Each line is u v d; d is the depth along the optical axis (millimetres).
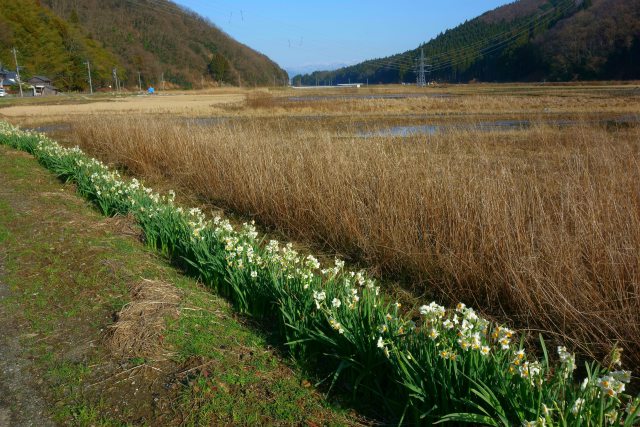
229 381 3277
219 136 10414
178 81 103062
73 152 11219
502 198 5543
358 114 29188
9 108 39000
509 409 2566
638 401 2303
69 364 3477
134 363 3484
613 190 5527
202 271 4863
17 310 4285
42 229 6449
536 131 13797
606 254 4363
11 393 3168
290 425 2896
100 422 2898
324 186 7051
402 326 3281
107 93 79562
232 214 8406
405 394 2965
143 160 11508
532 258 4523
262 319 4242
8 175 10086
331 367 3453
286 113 31250
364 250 5996
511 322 4578
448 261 5188
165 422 2902
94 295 4551
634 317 3846
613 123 18016
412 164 7023
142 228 6422
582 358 3930
